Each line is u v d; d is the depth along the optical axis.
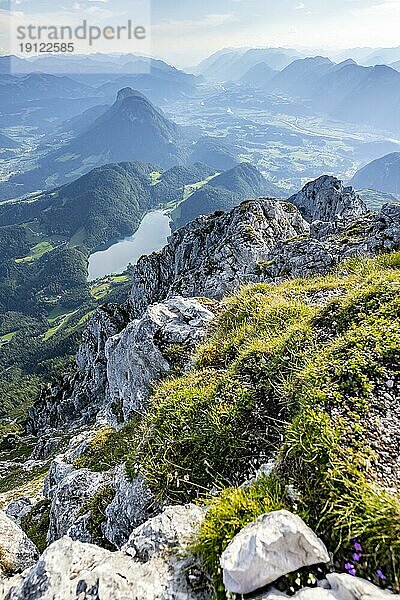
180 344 19.89
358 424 7.68
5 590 7.70
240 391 10.73
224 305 22.09
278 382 10.55
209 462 9.50
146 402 18.56
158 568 6.75
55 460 26.02
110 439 21.69
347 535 6.07
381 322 10.56
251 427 9.79
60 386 94.06
